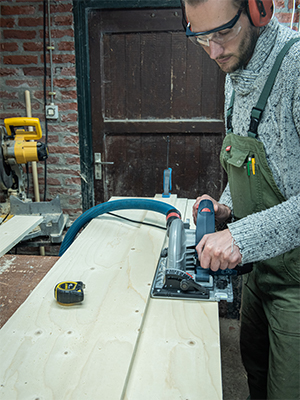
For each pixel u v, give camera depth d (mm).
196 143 2510
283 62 847
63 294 806
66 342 693
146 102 2475
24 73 2475
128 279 936
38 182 2660
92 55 2418
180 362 652
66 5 2316
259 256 833
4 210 1858
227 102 1131
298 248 977
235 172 1040
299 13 2104
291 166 916
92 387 585
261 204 1009
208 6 744
